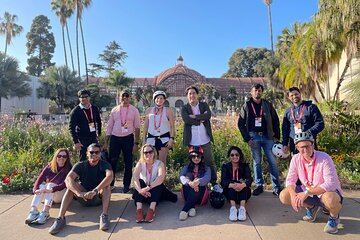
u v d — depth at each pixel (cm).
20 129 839
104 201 372
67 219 378
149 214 372
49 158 679
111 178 383
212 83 6925
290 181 357
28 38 6950
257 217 379
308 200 339
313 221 360
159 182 390
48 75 3938
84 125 490
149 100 5922
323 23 1038
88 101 497
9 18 4600
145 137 490
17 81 3097
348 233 326
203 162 437
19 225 359
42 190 385
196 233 332
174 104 6800
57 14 4247
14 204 437
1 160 627
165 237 323
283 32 2292
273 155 484
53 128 863
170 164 639
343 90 682
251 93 489
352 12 906
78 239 321
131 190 509
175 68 7088
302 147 340
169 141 479
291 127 453
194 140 470
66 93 3897
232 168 422
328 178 326
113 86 4562
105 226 343
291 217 377
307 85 1519
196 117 461
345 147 706
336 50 1134
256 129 481
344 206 415
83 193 364
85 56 4553
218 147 696
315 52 1186
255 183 513
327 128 743
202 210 411
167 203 443
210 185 517
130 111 503
